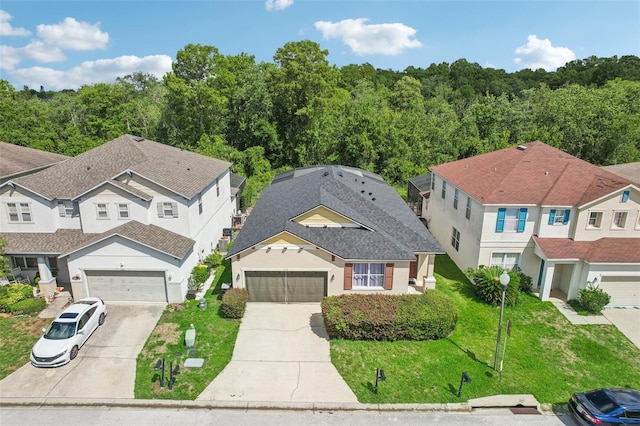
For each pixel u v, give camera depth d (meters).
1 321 20.53
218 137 51.38
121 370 16.83
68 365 17.09
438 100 79.56
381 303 19.77
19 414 14.45
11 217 24.16
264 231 22.33
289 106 54.00
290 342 18.92
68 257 21.75
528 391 16.31
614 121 43.84
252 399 15.34
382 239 22.66
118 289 22.45
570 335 20.38
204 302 21.72
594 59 101.81
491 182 25.34
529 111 54.03
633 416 13.94
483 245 24.25
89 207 23.78
